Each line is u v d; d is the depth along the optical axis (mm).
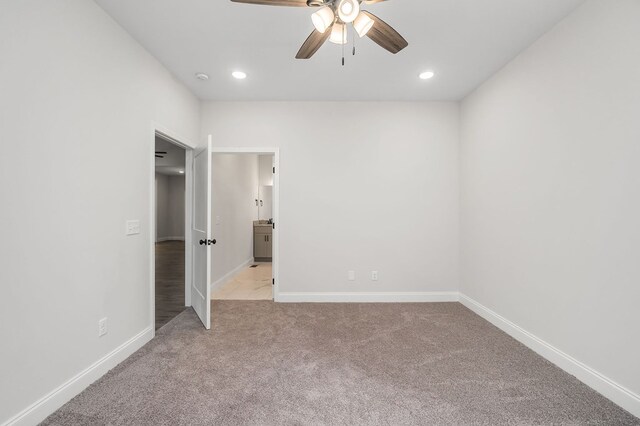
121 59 2043
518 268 2428
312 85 3016
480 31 2111
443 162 3453
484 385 1788
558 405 1606
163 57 2455
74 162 1656
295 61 2531
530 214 2289
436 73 2756
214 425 1443
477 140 3051
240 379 1841
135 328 2215
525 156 2342
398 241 3467
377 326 2715
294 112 3432
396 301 3467
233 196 4859
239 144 3404
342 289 3467
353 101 3436
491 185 2809
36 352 1442
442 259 3473
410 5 1842
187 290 3305
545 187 2135
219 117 3396
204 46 2299
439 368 1981
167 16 1939
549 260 2100
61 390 1571
